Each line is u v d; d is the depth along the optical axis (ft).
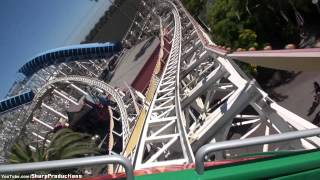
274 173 12.60
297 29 145.48
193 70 143.84
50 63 314.14
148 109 85.46
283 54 60.70
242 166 12.62
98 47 309.22
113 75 289.94
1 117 287.07
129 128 123.13
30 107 253.03
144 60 232.32
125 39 321.11
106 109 198.18
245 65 138.00
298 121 77.51
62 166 11.25
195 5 220.02
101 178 13.85
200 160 11.96
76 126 206.90
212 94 114.11
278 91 131.54
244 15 149.18
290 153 13.73
